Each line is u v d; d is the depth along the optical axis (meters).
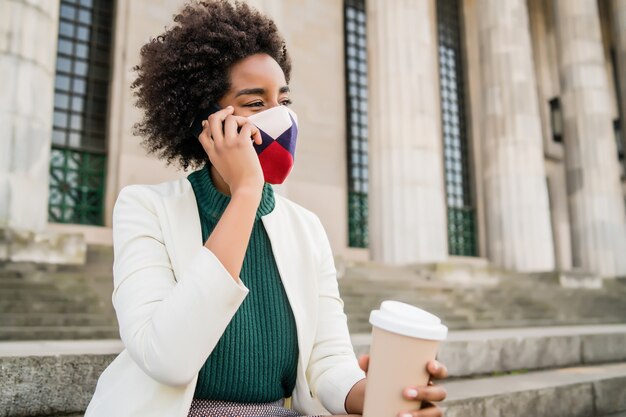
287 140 1.35
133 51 13.02
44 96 9.27
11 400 2.27
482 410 3.29
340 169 16.31
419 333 0.93
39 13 9.33
